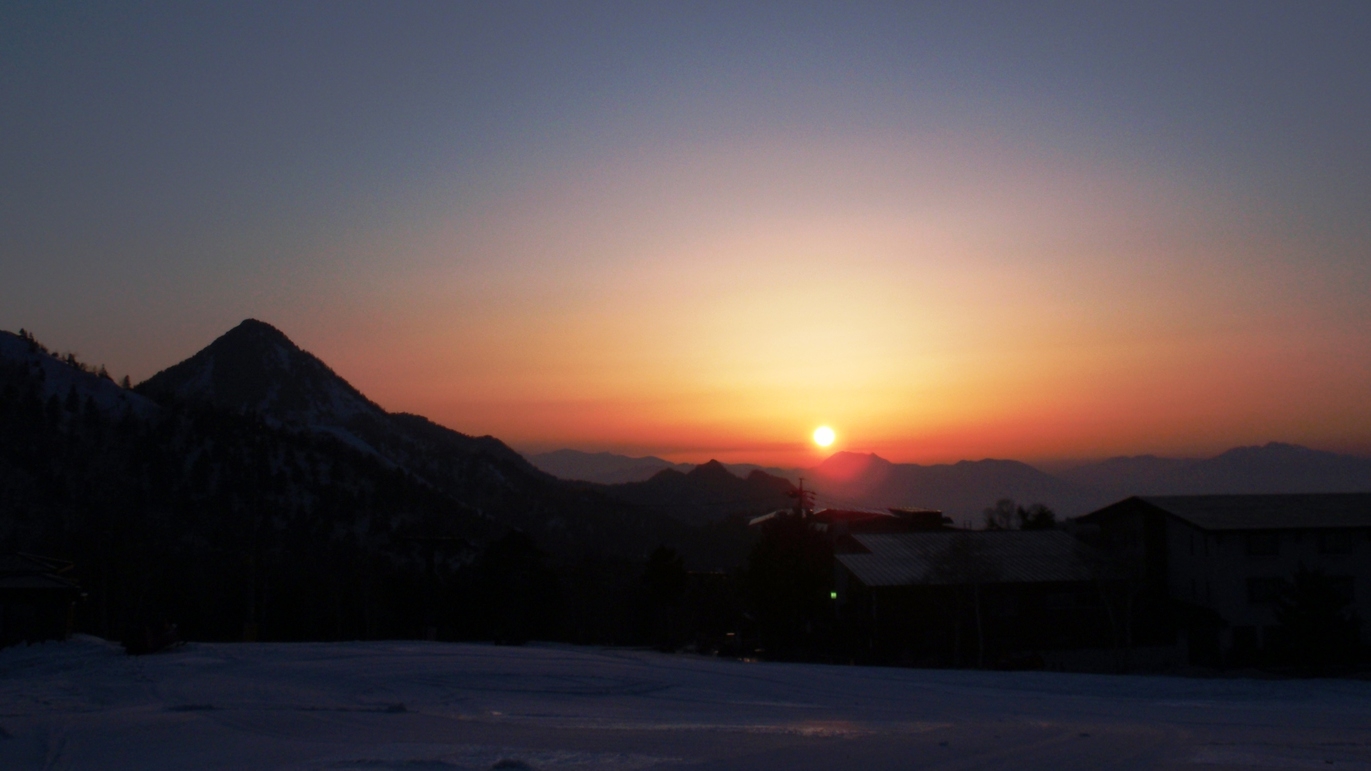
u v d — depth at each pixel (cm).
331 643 3841
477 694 2206
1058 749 1312
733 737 1433
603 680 2519
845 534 5100
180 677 2511
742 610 5369
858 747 1309
